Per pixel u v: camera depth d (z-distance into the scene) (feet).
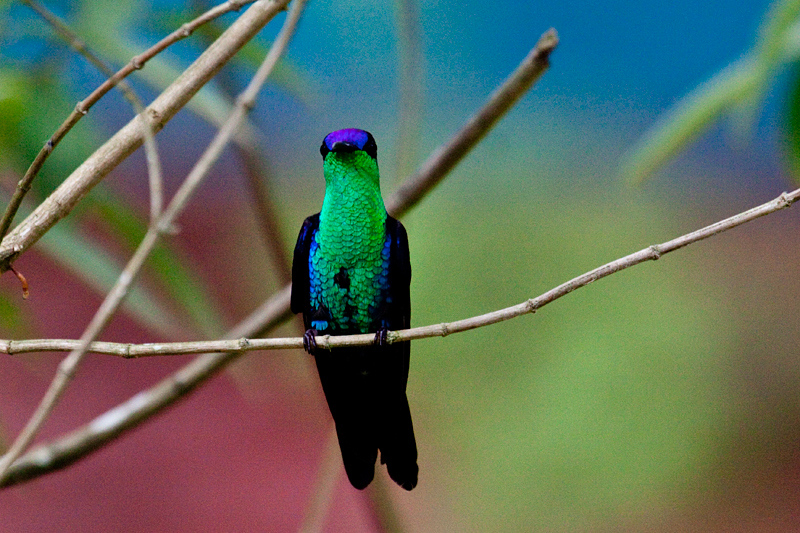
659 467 36.63
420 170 17.89
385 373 19.10
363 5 50.78
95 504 40.96
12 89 15.71
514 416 37.73
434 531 36.35
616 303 40.81
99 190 16.70
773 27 18.10
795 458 40.83
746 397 41.65
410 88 18.98
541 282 40.70
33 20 16.21
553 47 15.60
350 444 17.99
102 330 11.25
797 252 49.06
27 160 15.89
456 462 37.65
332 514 41.01
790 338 43.86
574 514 36.35
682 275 45.06
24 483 16.28
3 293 18.13
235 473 42.98
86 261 16.69
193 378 17.08
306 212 49.78
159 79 17.26
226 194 53.11
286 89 19.33
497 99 16.62
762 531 37.22
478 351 39.04
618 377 38.01
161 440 45.06
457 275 39.70
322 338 15.07
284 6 12.69
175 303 17.88
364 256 18.81
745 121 19.01
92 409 43.91
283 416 46.50
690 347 40.19
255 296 44.60
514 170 45.06
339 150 18.13
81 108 11.64
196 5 18.31
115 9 16.83
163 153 55.57
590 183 47.50
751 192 54.80
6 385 41.96
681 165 54.75
